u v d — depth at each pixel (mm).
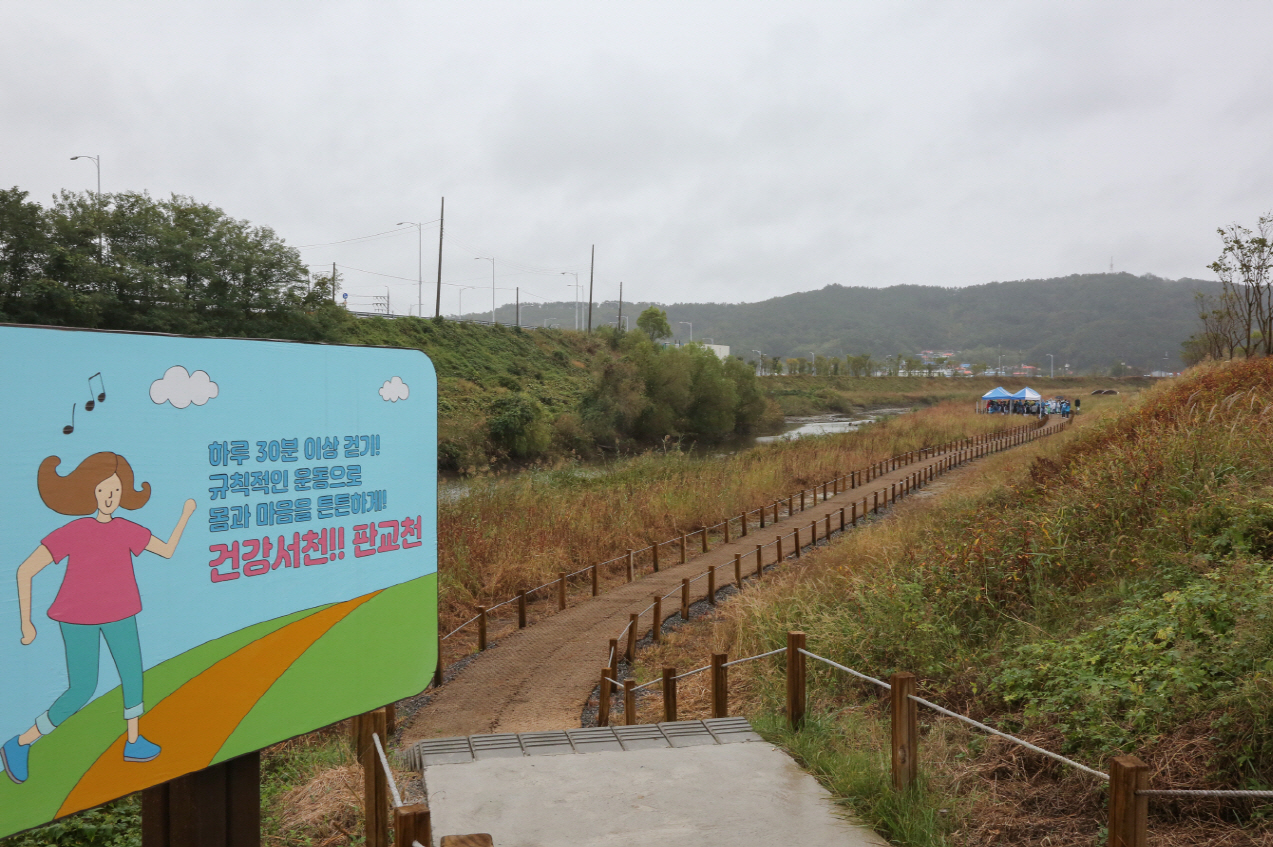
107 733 2918
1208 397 15258
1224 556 7246
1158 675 5336
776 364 115688
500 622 13344
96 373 2867
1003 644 7406
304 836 4957
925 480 28969
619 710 9125
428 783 4910
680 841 4141
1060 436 29859
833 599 10750
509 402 42250
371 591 3941
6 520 2639
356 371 3861
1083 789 4695
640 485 23500
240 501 3355
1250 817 4070
